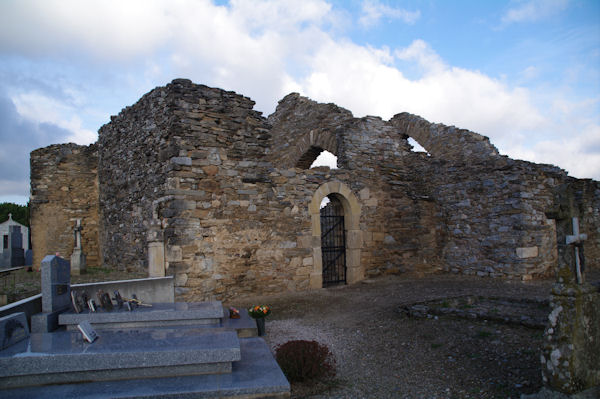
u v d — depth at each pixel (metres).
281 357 4.82
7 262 15.12
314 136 13.70
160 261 8.34
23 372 3.70
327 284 10.90
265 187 9.55
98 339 4.43
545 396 3.57
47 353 3.83
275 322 7.06
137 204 10.84
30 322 4.99
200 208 8.55
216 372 4.01
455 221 11.76
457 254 11.62
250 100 9.66
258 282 9.24
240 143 9.34
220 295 8.61
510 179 10.27
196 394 3.54
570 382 3.43
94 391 3.54
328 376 4.82
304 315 7.53
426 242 12.18
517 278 9.94
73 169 15.18
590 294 3.61
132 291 7.40
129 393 3.49
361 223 11.25
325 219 12.80
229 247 8.86
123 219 11.98
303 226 10.11
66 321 5.20
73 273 11.50
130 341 4.32
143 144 10.53
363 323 6.75
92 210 15.27
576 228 3.60
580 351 3.49
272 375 3.95
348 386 4.57
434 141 12.75
